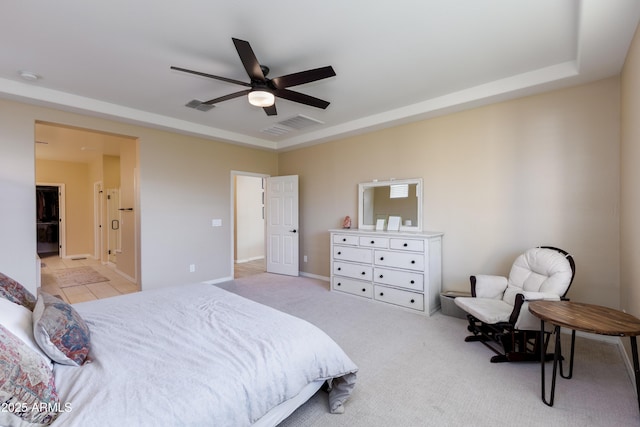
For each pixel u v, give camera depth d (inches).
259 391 51.3
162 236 175.9
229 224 209.6
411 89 130.3
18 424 37.4
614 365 91.5
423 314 136.5
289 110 156.9
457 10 79.4
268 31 88.6
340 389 70.9
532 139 123.7
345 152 195.0
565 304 81.7
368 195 180.5
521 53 101.0
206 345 58.9
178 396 44.0
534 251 110.3
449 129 147.5
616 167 106.7
